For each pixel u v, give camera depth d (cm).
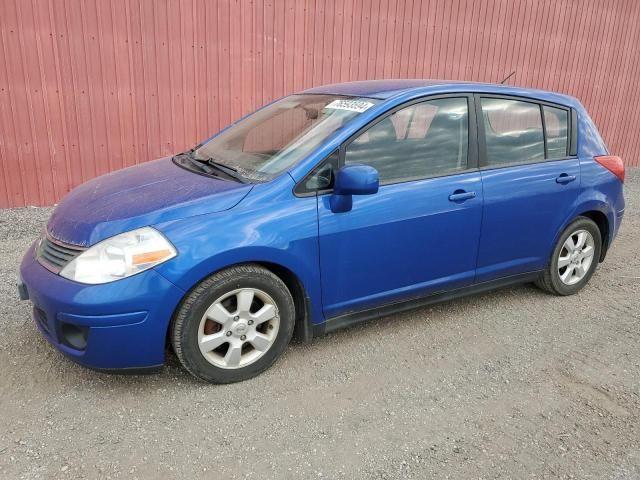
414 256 350
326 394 302
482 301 434
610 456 263
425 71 857
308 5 732
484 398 305
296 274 308
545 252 420
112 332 269
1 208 622
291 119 373
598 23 1031
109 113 651
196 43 677
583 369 340
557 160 417
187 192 308
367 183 301
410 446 263
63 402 284
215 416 279
